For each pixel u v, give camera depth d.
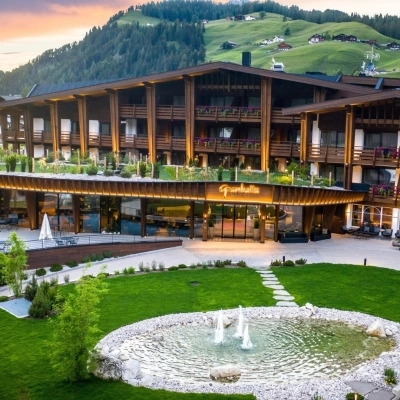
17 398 18.14
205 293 30.39
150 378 19.98
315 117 50.66
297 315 27.47
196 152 56.59
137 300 29.06
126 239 41.78
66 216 45.12
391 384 19.77
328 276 33.66
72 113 63.34
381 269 35.22
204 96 58.28
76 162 50.34
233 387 19.59
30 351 22.30
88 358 19.69
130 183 41.47
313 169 50.38
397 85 54.56
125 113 58.72
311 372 21.28
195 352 23.14
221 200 40.81
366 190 45.81
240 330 25.52
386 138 46.41
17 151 64.69
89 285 20.00
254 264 36.47
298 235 42.94
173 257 38.28
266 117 52.56
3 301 28.58
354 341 24.44
